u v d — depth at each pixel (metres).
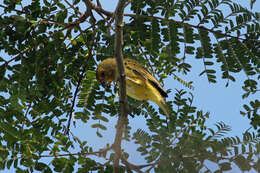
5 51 9.92
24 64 9.98
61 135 10.00
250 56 10.05
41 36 10.13
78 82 10.51
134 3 10.30
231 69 10.05
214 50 10.13
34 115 10.26
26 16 9.82
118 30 8.12
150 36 10.35
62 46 10.41
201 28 10.10
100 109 10.60
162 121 9.30
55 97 10.41
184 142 7.07
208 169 6.84
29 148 9.43
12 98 9.73
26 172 9.37
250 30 10.03
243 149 7.05
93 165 9.27
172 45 10.06
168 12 10.23
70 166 9.41
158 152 7.04
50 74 10.37
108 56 10.66
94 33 10.39
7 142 9.30
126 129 7.27
